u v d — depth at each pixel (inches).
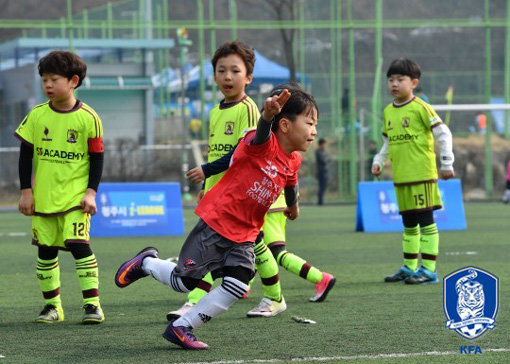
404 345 342.3
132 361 313.7
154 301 478.3
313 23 1713.8
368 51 1747.0
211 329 385.1
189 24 1699.1
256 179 321.4
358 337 361.1
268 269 423.2
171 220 975.6
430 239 558.6
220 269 336.5
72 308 453.1
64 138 394.3
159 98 1854.1
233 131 442.3
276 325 395.5
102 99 1663.4
